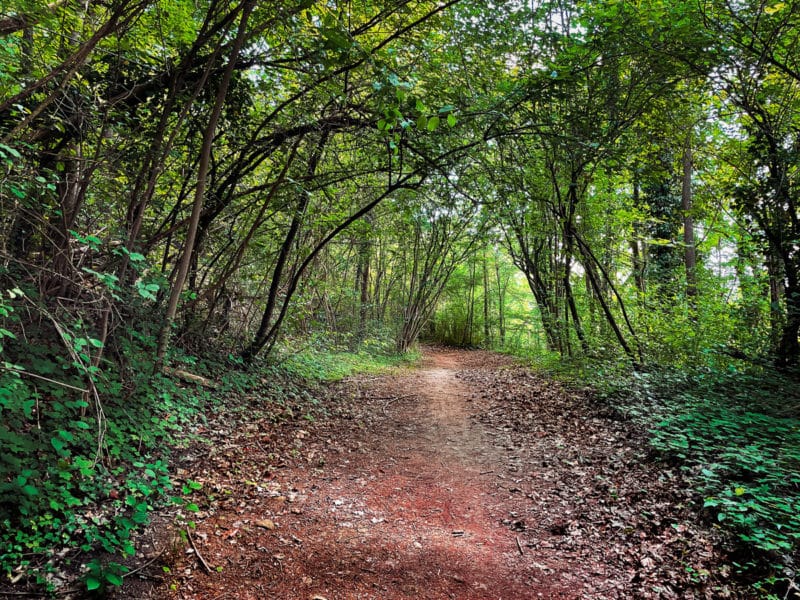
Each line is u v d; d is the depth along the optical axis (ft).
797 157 24.97
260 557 11.49
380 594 10.47
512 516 14.70
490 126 23.47
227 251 30.14
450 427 25.21
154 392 16.63
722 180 35.60
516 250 57.36
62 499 11.03
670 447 17.15
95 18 17.37
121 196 19.19
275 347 34.96
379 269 70.38
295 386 29.73
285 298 31.48
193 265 26.35
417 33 21.67
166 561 10.73
